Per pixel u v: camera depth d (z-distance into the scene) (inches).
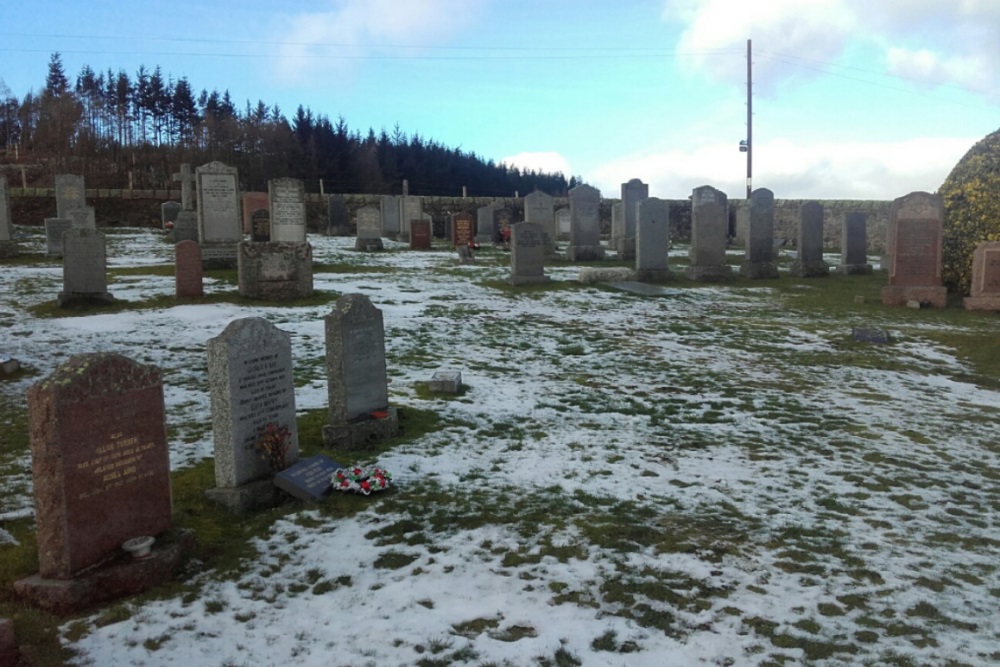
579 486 296.4
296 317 628.1
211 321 600.1
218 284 781.9
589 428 377.4
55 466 194.4
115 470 210.5
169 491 230.4
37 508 198.4
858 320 706.8
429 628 191.5
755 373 507.5
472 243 1330.0
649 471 315.6
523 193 4097.0
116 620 192.1
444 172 3624.5
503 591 211.5
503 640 185.5
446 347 556.7
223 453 268.2
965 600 208.8
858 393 462.3
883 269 1105.4
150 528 223.0
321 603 205.2
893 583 218.5
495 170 4244.6
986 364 546.3
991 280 756.6
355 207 1676.9
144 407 219.9
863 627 193.0
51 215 1439.5
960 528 262.5
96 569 203.0
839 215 1630.2
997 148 836.0
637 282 906.7
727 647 182.5
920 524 265.0
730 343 604.4
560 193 4293.8
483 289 837.2
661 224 931.3
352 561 230.4
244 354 269.0
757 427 385.4
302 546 240.4
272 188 898.1
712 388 464.8
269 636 187.6
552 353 552.4
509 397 430.0
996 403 447.5
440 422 375.9
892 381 496.4
